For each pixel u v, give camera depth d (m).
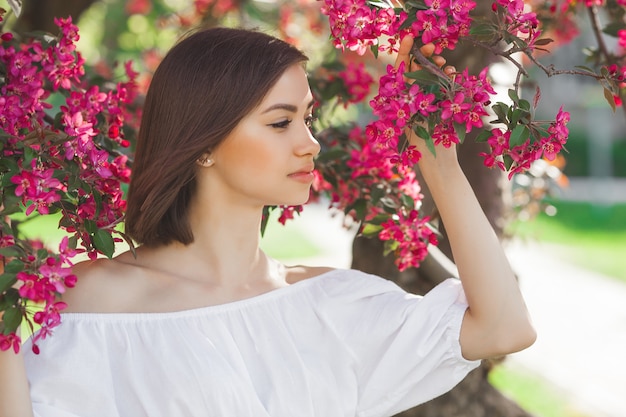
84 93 2.78
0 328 2.04
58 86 2.86
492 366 4.06
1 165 2.18
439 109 2.16
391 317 2.48
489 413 4.04
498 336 2.35
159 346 2.33
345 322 2.53
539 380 8.13
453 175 2.36
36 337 2.05
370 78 3.53
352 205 3.10
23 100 2.46
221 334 2.38
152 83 2.45
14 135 2.30
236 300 2.46
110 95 2.91
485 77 2.15
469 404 4.01
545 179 4.88
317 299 2.55
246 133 2.34
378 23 2.21
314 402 2.42
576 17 4.36
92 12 9.86
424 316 2.43
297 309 2.52
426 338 2.40
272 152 2.35
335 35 2.25
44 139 2.22
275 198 2.39
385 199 3.00
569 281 12.49
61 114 2.72
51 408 2.24
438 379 2.45
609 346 9.23
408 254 2.88
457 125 2.16
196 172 2.45
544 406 7.39
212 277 2.47
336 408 2.44
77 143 2.36
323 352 2.50
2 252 2.00
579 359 8.80
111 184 2.56
